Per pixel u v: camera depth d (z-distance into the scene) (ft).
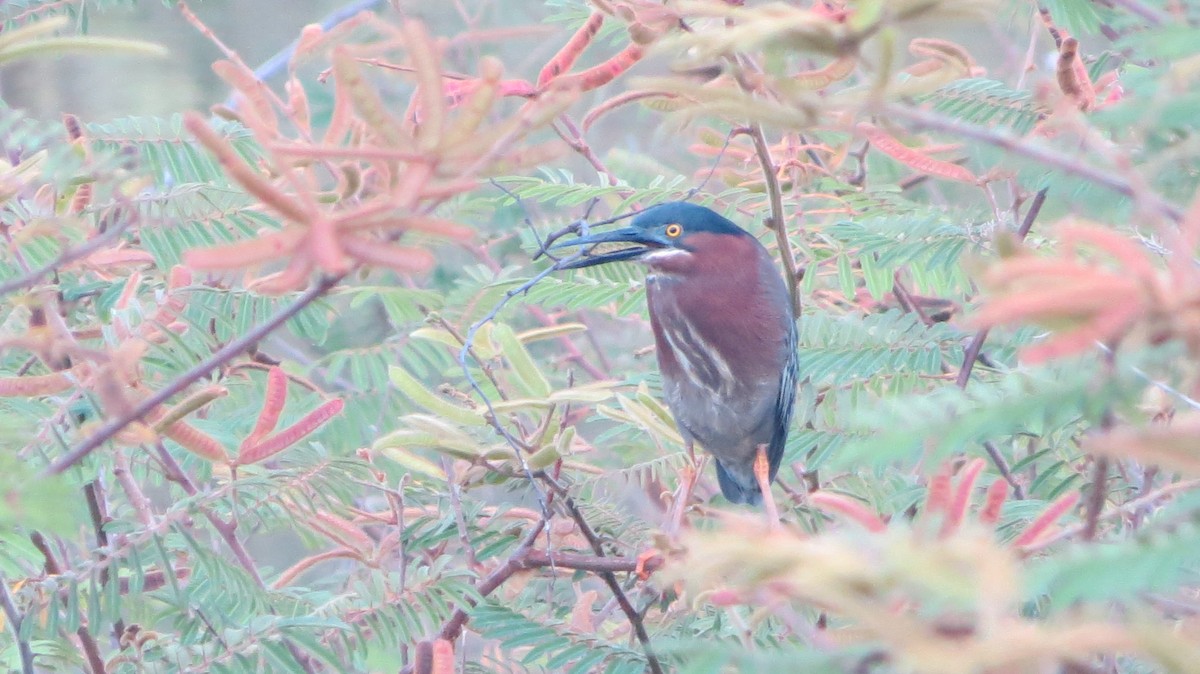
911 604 10.27
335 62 11.27
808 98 11.38
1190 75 11.08
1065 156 11.60
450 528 24.08
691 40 11.31
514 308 30.71
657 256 32.35
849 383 26.71
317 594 24.40
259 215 23.73
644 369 38.27
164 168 23.43
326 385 35.45
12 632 20.85
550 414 21.81
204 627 22.47
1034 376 12.91
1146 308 8.27
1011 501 22.36
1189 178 14.80
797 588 9.10
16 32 12.86
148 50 13.21
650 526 25.77
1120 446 8.48
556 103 11.94
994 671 8.19
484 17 42.34
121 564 20.24
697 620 23.85
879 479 26.09
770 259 32.68
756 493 32.71
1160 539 9.09
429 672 19.93
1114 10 21.76
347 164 14.64
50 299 21.83
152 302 22.91
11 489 11.50
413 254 10.98
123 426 13.84
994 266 8.90
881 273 28.71
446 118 11.49
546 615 23.08
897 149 25.30
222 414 26.48
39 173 20.42
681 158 43.65
